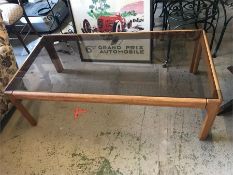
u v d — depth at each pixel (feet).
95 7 5.65
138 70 5.11
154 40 5.61
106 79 4.82
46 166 4.41
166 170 4.06
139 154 4.33
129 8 5.49
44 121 5.20
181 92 4.02
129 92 4.24
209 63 4.14
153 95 3.96
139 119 4.91
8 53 5.09
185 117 4.81
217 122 4.61
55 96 4.23
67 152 4.56
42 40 5.64
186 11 6.62
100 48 5.72
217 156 4.13
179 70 4.88
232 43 6.30
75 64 5.40
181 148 4.31
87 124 4.99
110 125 4.89
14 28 6.57
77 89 4.51
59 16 7.93
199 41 4.91
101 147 4.53
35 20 7.61
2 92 4.97
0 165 4.54
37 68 5.15
